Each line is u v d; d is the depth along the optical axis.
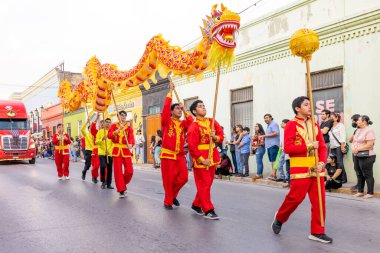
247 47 14.98
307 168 4.94
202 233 5.55
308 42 4.86
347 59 11.20
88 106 11.16
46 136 43.03
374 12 10.39
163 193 9.56
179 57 6.66
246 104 15.24
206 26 6.05
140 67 7.77
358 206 7.81
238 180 12.84
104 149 10.41
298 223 6.14
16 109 22.50
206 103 17.38
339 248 4.79
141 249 4.85
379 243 5.05
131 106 24.58
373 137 8.79
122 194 8.81
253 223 6.15
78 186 10.95
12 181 12.46
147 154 22.39
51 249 4.91
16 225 6.19
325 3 11.93
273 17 13.82
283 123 10.90
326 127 10.34
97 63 10.05
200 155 6.33
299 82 12.76
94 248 4.93
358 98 10.91
